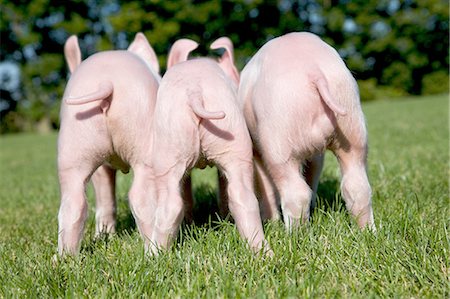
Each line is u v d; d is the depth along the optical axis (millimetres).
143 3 53375
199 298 4629
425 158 12125
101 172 7207
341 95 5586
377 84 58188
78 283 5066
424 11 57031
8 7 54688
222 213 7219
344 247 5457
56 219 8766
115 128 5754
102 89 5617
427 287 4598
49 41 55594
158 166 5578
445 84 57750
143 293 4883
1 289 5219
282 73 5617
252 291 4727
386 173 10156
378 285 4727
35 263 5855
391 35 56719
